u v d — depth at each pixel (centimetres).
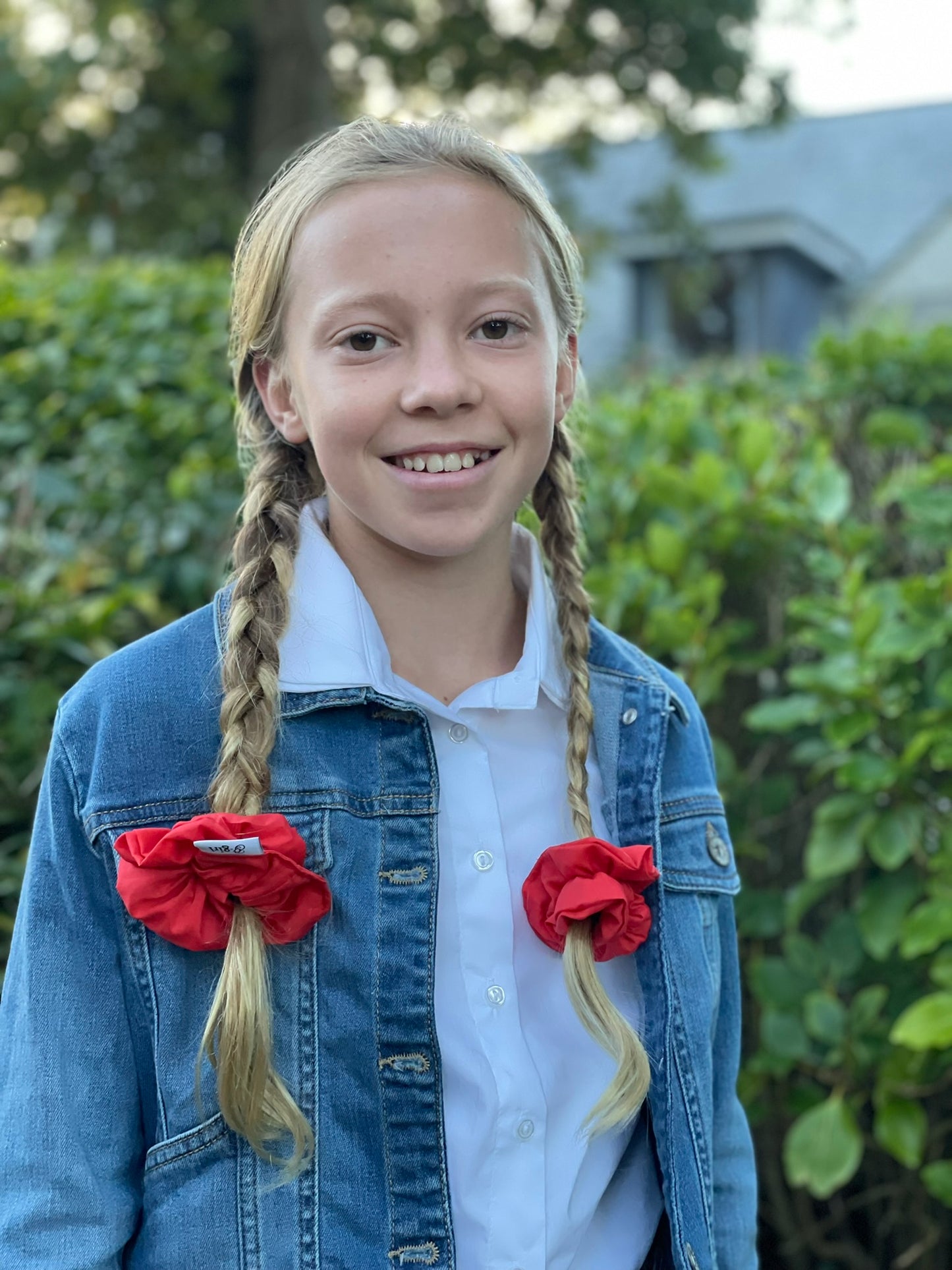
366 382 110
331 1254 108
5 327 321
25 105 1218
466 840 118
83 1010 111
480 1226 112
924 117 1834
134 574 259
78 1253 106
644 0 1282
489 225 112
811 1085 221
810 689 214
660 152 1780
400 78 1375
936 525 236
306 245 113
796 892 221
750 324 1619
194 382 312
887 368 292
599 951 117
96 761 113
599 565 256
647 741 128
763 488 246
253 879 105
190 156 1311
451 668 123
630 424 277
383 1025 112
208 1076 109
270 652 115
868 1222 247
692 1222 120
